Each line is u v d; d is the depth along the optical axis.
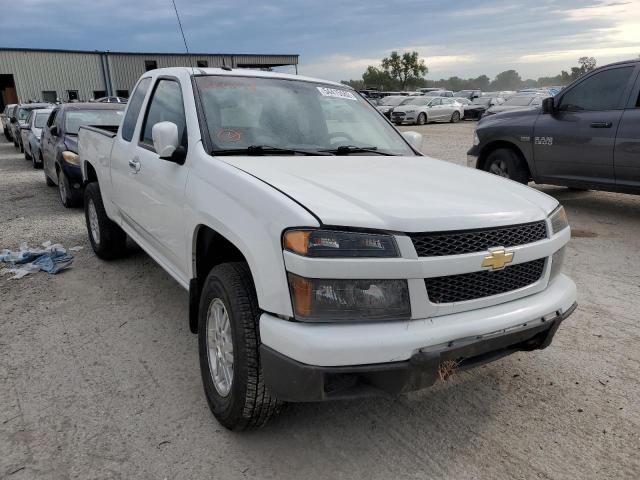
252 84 3.88
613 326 4.14
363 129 4.08
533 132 7.72
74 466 2.58
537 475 2.55
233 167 2.92
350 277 2.26
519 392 3.26
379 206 2.46
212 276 2.83
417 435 2.85
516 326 2.59
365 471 2.57
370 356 2.25
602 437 2.84
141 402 3.12
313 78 4.38
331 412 3.05
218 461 2.63
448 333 2.37
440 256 2.38
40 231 7.14
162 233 3.68
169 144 3.29
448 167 3.55
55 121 9.71
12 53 43.09
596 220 7.33
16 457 2.64
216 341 2.92
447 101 31.58
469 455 2.69
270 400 2.60
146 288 4.96
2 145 22.00
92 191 5.57
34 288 4.97
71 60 45.06
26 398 3.15
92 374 3.43
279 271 2.33
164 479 2.51
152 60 47.78
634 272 5.32
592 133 6.97
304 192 2.54
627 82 6.73
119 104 10.09
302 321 2.29
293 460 2.65
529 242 2.71
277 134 3.59
